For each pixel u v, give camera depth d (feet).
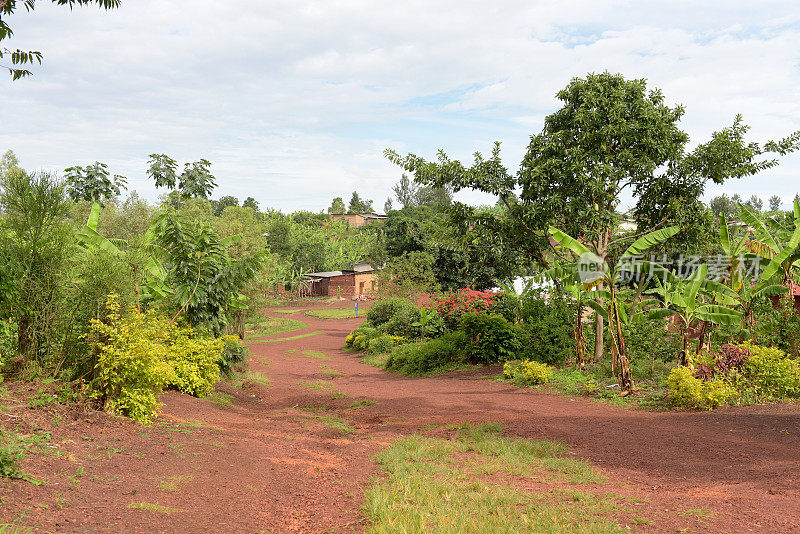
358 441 27.17
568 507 16.53
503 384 47.19
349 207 495.00
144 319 28.37
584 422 30.63
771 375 34.53
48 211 27.14
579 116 48.60
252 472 20.16
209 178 83.05
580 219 48.75
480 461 22.94
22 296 24.95
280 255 250.37
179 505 15.39
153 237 41.81
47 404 22.15
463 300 78.79
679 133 51.06
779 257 41.22
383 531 14.15
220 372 49.24
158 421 25.95
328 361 81.25
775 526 14.38
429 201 394.93
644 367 45.62
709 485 18.97
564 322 57.16
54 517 12.66
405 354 66.64
